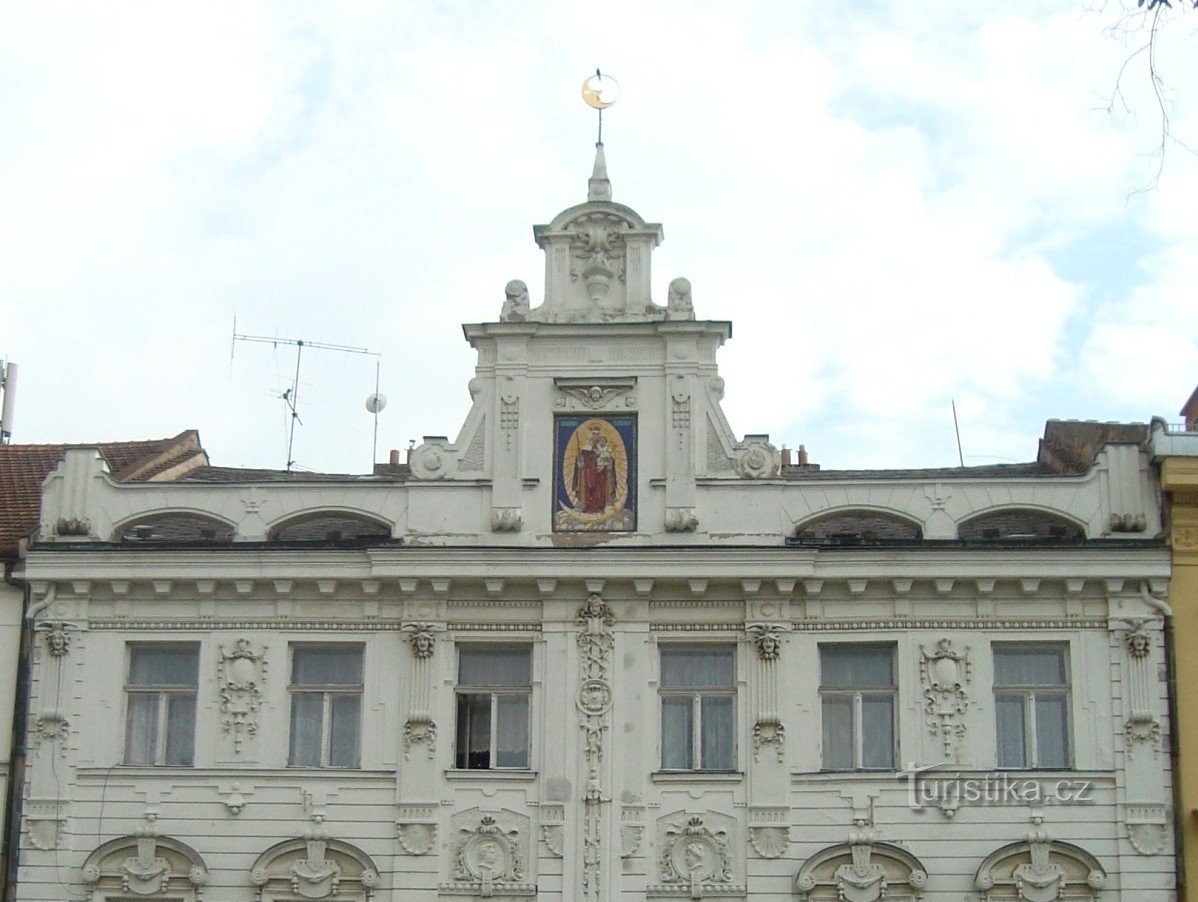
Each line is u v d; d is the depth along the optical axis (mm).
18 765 33156
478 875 32156
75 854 32719
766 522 33469
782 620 33062
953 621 32906
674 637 33156
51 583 33906
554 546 33375
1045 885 31469
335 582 33438
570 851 32156
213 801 32844
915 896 31578
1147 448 33375
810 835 32000
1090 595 32875
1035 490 33406
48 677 33594
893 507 33469
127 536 34531
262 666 33531
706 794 32312
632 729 32719
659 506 33656
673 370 34250
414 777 32594
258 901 32344
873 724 32875
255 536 34219
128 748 33594
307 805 32688
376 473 42938
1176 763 31891
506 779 32625
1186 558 32688
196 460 41281
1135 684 32281
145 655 34062
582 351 34500
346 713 33562
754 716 32562
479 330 34594
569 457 34062
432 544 33688
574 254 35156
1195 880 31359
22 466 38531
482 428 34344
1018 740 32594
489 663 33656
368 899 32219
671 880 31922
